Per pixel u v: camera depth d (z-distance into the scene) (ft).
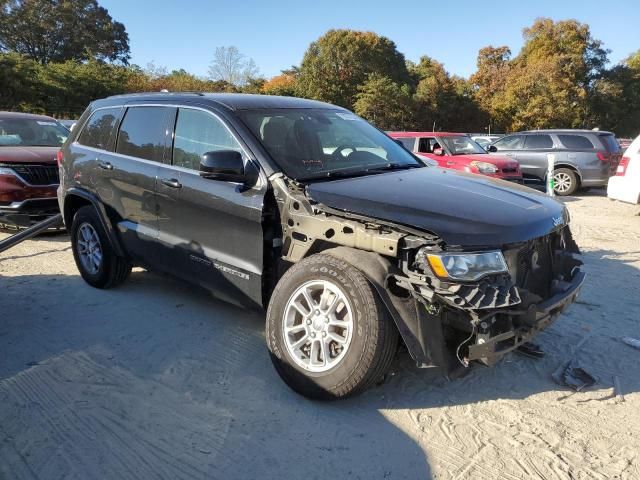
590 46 175.94
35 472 8.95
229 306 16.24
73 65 131.34
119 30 207.51
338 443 9.74
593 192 48.83
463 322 9.78
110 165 16.06
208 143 13.52
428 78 163.94
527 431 10.18
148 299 16.78
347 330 10.22
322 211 10.89
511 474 8.99
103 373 12.21
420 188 11.55
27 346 13.56
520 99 158.51
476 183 12.60
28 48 192.44
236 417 10.52
